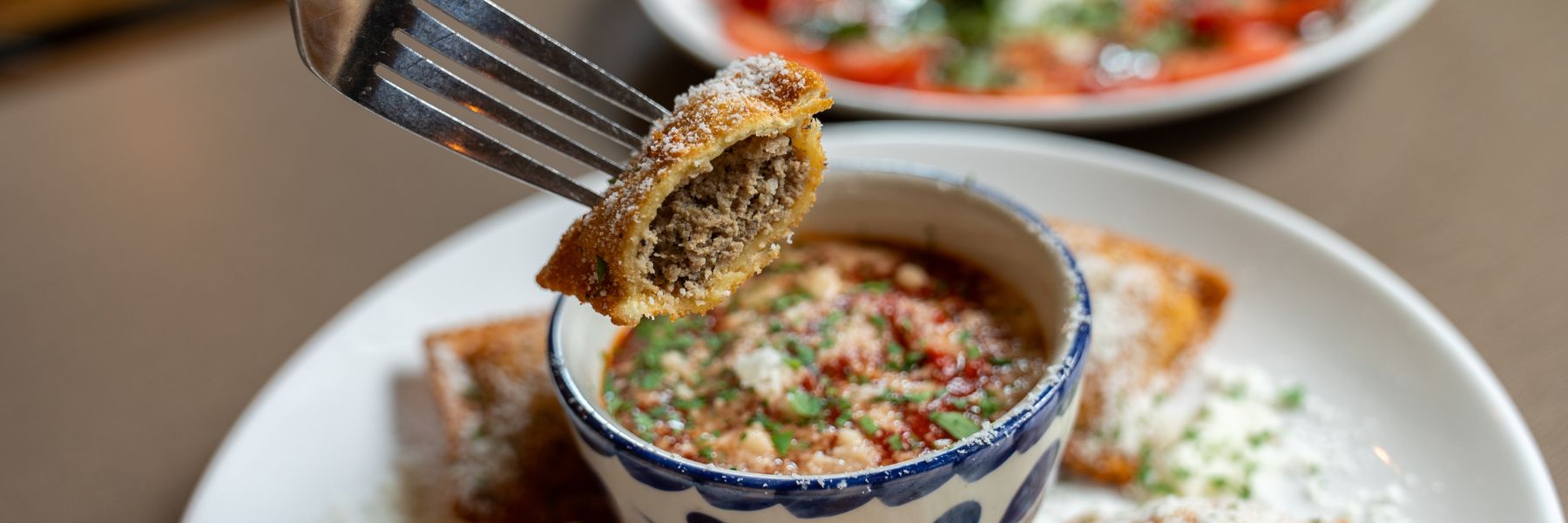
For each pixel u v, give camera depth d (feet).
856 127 1.48
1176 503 1.06
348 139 1.71
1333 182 1.45
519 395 1.21
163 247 1.51
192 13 2.60
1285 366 1.19
